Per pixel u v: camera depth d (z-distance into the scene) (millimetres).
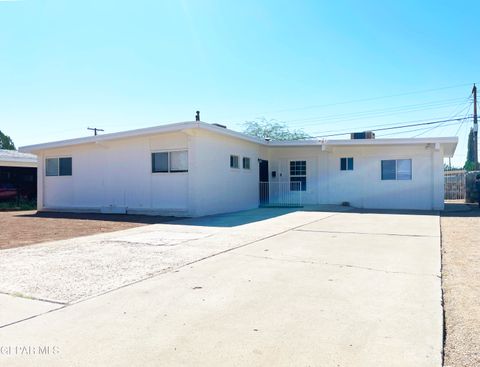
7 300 4441
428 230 9719
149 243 8109
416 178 17141
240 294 4574
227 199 15414
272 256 6668
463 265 5871
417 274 5383
